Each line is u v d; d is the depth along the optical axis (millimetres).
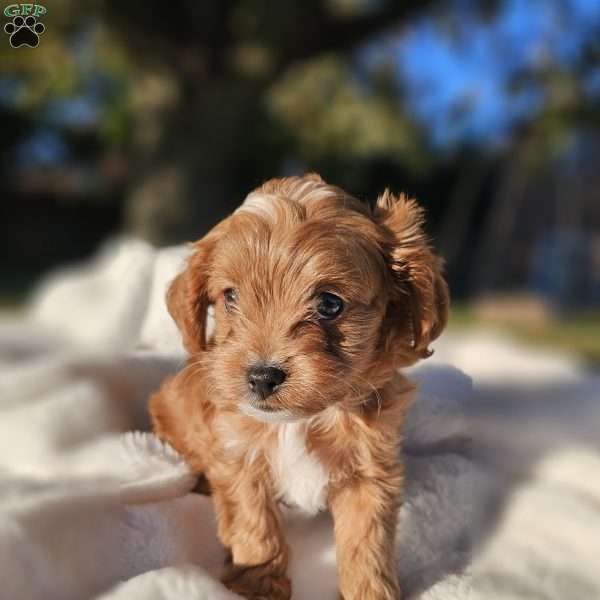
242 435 333
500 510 409
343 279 298
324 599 326
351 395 312
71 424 418
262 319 293
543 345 1325
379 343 324
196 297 332
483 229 2232
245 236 303
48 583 289
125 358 470
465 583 332
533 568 351
